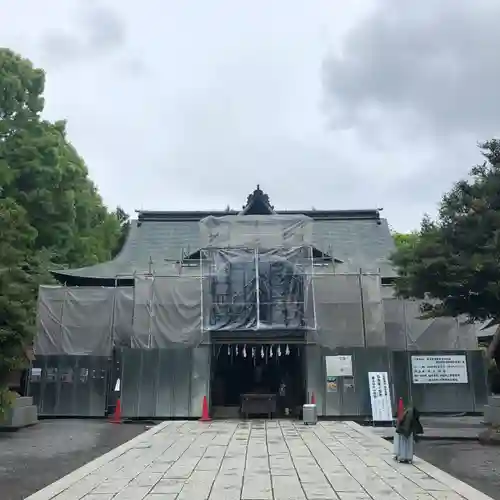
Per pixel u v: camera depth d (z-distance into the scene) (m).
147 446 17.55
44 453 16.97
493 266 19.30
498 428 19.80
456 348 31.00
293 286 28.08
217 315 27.67
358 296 29.56
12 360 20.41
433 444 18.94
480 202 20.02
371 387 26.23
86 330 31.02
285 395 30.17
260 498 10.65
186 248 40.16
